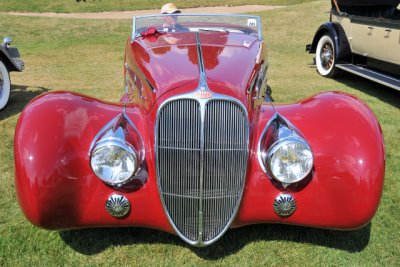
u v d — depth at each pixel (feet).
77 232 9.59
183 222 8.23
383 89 23.08
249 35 13.28
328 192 8.09
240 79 8.88
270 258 8.91
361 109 8.69
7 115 17.58
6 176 12.18
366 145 8.05
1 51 17.63
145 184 8.16
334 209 8.11
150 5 62.90
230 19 14.52
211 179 7.91
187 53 10.12
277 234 9.64
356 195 7.90
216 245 9.25
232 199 8.13
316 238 9.53
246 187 8.22
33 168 7.61
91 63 28.99
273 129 8.44
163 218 8.28
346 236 9.62
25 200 7.70
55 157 7.75
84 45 35.78
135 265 8.66
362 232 9.78
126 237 9.46
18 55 19.53
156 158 7.91
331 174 8.06
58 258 8.80
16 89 21.85
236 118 7.79
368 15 23.49
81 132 8.20
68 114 8.30
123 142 7.84
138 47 11.60
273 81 24.39
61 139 7.91
